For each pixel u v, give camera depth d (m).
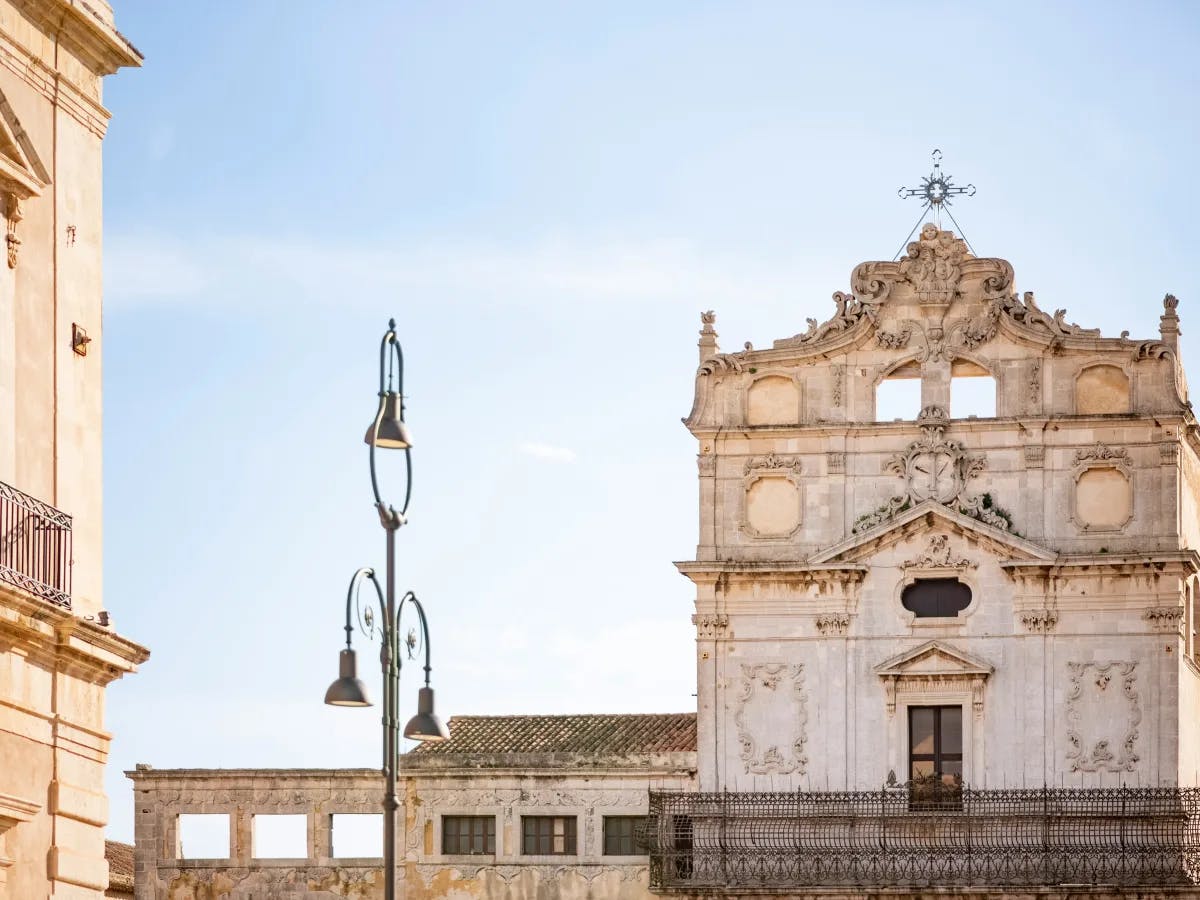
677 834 68.19
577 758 72.50
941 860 65.88
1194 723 68.75
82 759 34.34
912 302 68.62
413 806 73.00
